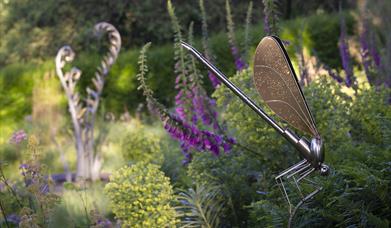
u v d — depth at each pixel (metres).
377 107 4.64
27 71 12.30
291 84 2.86
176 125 4.22
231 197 4.34
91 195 5.92
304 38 11.89
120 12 16.25
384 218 3.44
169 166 5.41
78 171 7.96
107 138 8.70
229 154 4.54
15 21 17.86
